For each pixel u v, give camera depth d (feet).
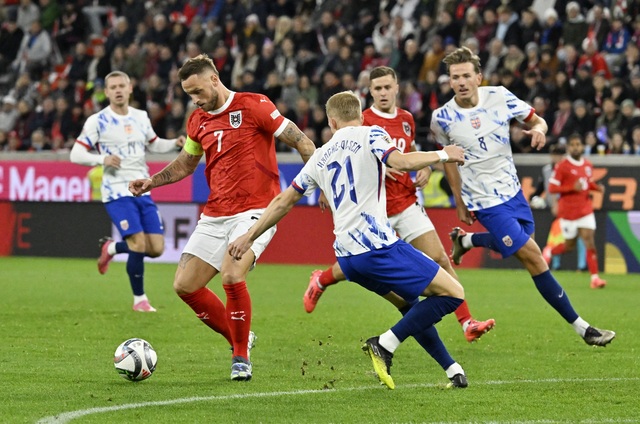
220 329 79.15
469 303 129.18
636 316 116.57
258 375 76.33
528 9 207.10
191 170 80.18
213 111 76.43
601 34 203.41
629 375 76.74
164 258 196.75
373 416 61.00
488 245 95.50
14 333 99.19
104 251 126.31
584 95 190.49
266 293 141.08
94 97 227.81
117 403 64.85
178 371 78.02
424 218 96.32
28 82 246.88
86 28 266.98
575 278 167.73
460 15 218.79
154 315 114.93
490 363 82.84
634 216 174.19
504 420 59.88
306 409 63.16
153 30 238.07
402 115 98.37
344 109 68.74
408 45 209.26
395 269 67.00
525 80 193.57
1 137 228.43
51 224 205.26
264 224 68.23
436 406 64.13
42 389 69.77
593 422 59.26
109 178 118.83
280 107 204.03
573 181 154.71
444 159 64.69
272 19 232.12
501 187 90.94
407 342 93.71
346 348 90.84
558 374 77.15
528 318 114.32
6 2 277.23
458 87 89.97
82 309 120.16
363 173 66.95
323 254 191.21
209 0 249.75
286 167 190.49
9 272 171.94
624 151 179.63
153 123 217.15
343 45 215.31
